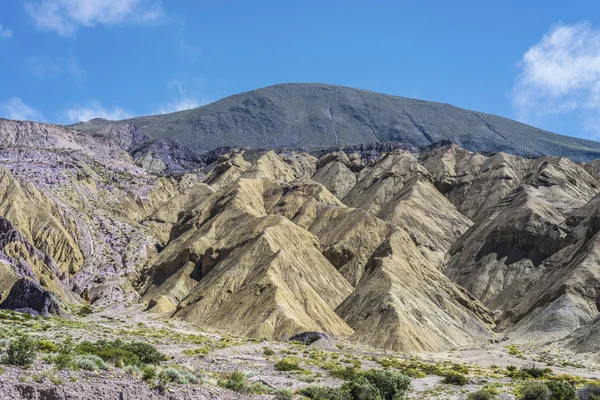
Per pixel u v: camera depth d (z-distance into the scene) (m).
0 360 30.89
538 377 73.94
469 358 104.31
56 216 169.25
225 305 127.94
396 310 121.38
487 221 197.12
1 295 108.44
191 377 37.66
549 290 138.62
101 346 48.47
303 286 132.75
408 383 49.25
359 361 78.75
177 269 161.62
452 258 187.12
